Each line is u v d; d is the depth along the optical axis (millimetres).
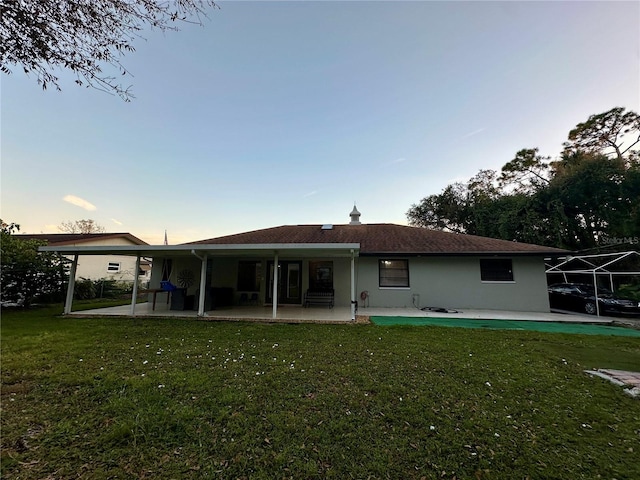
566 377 4430
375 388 3883
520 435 2834
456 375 4398
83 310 10977
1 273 11141
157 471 2234
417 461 2424
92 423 2887
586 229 17469
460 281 12336
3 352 5270
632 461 2469
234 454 2461
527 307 11797
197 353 5359
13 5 3154
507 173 25109
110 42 3809
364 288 12758
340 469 2311
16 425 2826
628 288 12906
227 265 13375
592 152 19641
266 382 4023
